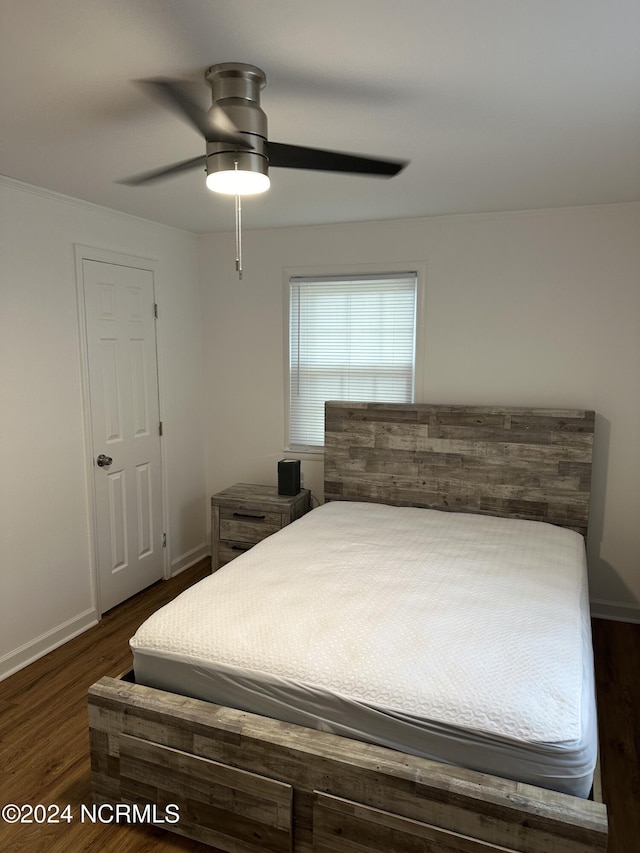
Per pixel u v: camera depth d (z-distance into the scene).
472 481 3.47
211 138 1.61
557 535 3.01
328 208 3.24
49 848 1.86
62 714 2.52
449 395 3.62
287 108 1.83
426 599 2.18
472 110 1.85
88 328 3.17
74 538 3.17
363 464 3.72
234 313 4.09
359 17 1.32
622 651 3.05
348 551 2.71
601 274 3.22
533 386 3.44
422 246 3.54
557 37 1.41
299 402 4.02
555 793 1.47
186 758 1.80
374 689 1.67
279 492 3.83
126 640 3.14
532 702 1.59
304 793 1.67
